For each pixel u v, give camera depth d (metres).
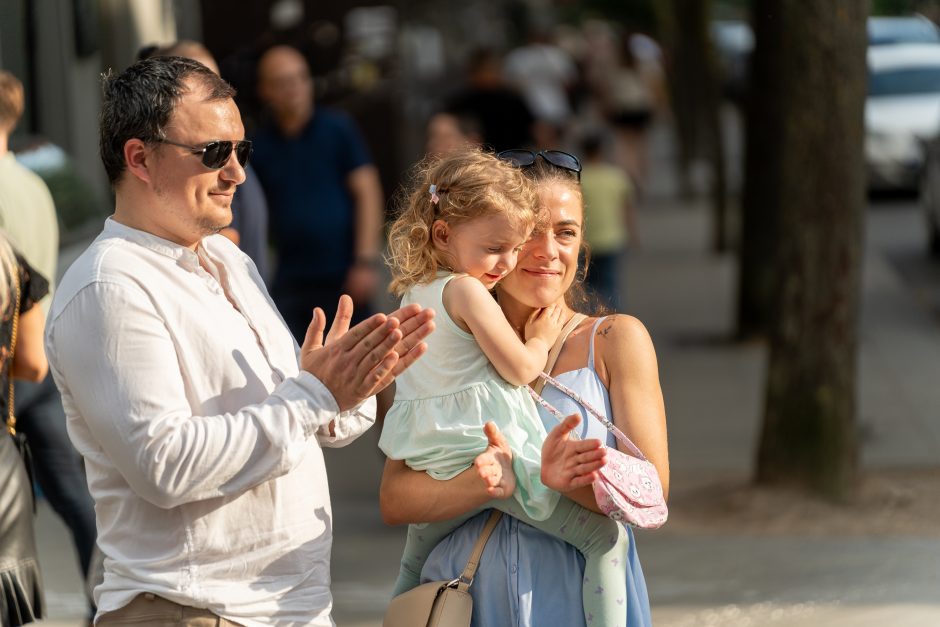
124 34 25.75
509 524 7.73
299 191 17.41
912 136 48.19
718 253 42.25
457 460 7.70
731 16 88.19
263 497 7.34
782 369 18.94
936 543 16.62
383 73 41.28
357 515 18.69
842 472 18.69
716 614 14.09
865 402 24.69
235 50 38.75
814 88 18.38
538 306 7.97
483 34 93.00
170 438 6.87
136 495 7.22
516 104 31.42
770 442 19.06
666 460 7.76
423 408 7.82
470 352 7.76
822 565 15.84
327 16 40.53
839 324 18.62
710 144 42.78
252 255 13.20
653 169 65.19
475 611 7.69
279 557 7.41
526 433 7.68
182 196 7.24
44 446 12.73
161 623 7.20
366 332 7.13
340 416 8.14
